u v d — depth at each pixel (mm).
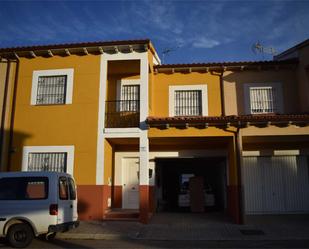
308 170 15812
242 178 13250
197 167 19375
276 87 16047
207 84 16328
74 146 14164
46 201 9883
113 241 10844
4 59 15344
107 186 14477
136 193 15695
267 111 15953
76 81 14633
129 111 14992
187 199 17078
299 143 15750
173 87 16438
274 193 15703
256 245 10086
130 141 15039
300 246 9875
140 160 13703
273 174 15812
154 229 12336
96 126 14195
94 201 13695
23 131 14539
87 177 13867
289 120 13102
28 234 9797
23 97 14836
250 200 15656
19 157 14367
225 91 16172
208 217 14852
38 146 14336
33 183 10094
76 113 14398
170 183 19281
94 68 14641
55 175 10227
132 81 16125
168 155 16078
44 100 14812
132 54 14523
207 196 17047
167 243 10477
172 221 13844
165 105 16312
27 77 14992
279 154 15758
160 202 17328
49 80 14953
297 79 15977
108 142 14797
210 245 10133
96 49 14555
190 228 12492
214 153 15961
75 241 10828
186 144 16078
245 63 16016
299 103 15828
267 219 14180
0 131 14594
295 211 15586
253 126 13500
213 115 15984
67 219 10469
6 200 9945
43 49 14656
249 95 16062
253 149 15859
